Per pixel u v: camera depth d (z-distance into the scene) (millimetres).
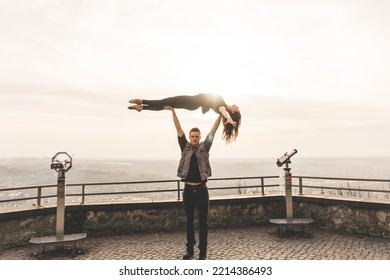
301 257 5539
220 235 7293
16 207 6836
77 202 7578
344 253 5730
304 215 8156
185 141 4859
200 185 4809
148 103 4402
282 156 7555
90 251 6137
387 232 6719
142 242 6773
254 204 8281
